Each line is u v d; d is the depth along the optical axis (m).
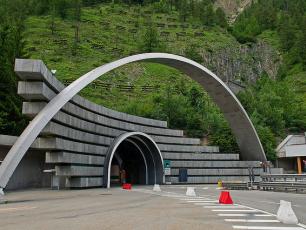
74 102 28.81
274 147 57.19
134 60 34.62
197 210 13.44
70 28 120.19
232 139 52.09
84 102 30.84
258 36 147.38
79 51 100.94
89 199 18.73
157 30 136.75
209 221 10.58
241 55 128.25
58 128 24.95
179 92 80.25
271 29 154.25
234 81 115.12
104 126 34.75
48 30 113.25
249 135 46.41
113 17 143.12
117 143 33.44
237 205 15.62
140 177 40.09
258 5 183.12
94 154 31.48
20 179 29.81
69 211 13.05
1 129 32.38
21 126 33.88
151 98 73.00
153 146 37.88
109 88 79.62
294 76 114.94
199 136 57.06
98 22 132.62
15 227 9.14
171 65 40.81
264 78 117.62
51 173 31.42
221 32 144.62
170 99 61.69
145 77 92.06
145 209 13.75
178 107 60.28
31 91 22.23
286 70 122.00
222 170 44.28
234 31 147.75
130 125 39.19
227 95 43.88
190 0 183.75
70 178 28.58
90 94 72.88
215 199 18.80
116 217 11.23
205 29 145.12
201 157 44.22
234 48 129.38
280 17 157.88
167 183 40.25
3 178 19.33
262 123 64.75
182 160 43.25
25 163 30.59
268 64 129.88
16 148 20.34
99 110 33.97
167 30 139.12
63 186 29.55
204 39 132.00
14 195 21.91
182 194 22.95
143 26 140.00
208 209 13.84
